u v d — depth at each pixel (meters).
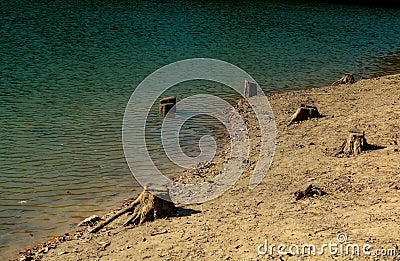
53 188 13.28
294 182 12.55
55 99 21.83
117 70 28.11
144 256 9.54
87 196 12.88
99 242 10.41
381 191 11.19
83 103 21.31
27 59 29.95
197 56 32.94
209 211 11.38
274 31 44.62
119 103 21.41
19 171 14.26
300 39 41.34
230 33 42.41
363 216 9.93
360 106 19.95
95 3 54.41
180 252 9.50
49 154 15.53
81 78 25.92
